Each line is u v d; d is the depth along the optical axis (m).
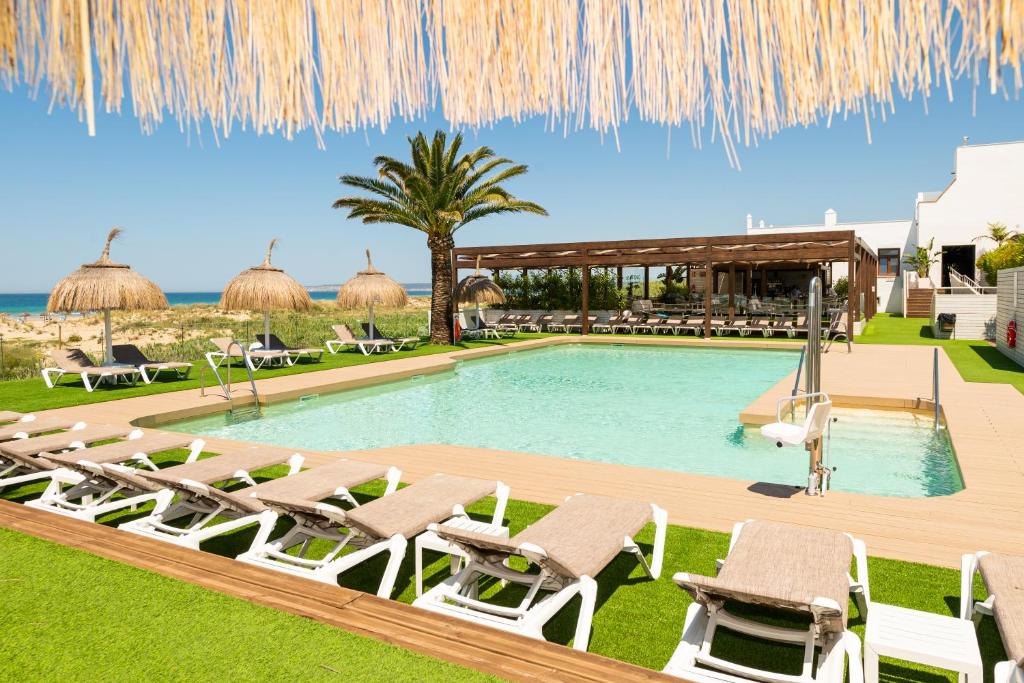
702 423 9.38
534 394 11.90
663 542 3.78
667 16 1.34
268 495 3.61
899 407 9.12
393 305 17.69
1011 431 7.12
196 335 24.67
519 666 2.10
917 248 29.17
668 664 2.42
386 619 2.44
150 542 3.23
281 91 1.54
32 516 3.59
